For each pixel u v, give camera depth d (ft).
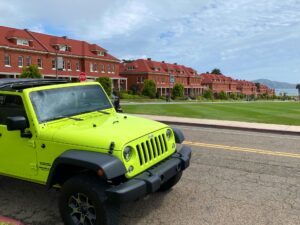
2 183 22.50
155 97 260.83
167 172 16.24
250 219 17.25
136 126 17.06
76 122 17.71
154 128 17.21
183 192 20.95
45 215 17.83
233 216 17.60
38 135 16.42
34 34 215.92
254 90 579.48
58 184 16.76
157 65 331.57
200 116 64.08
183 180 23.30
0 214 17.90
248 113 74.38
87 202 14.97
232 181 23.18
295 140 38.81
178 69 362.12
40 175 16.55
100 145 14.85
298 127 46.62
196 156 30.27
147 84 259.80
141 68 310.24
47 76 209.15
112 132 15.71
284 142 37.42
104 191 14.30
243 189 21.61
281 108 100.89
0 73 180.65
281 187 22.03
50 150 16.07
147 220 17.08
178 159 17.60
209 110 85.46
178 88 277.23
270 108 100.53
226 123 51.29
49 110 17.33
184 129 48.06
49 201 19.65
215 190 21.40
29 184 22.33
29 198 20.04
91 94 20.01
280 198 20.13
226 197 20.21
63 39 232.32
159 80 322.96
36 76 177.68
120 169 14.23
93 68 245.24
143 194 14.62
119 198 13.88
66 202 15.40
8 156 17.71
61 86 18.57
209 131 45.96
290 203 19.38
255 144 36.09
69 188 15.03
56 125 17.06
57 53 215.10
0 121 18.10
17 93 17.12
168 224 16.67
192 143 36.40
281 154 31.12
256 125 48.83
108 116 19.38
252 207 18.78
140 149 15.51
